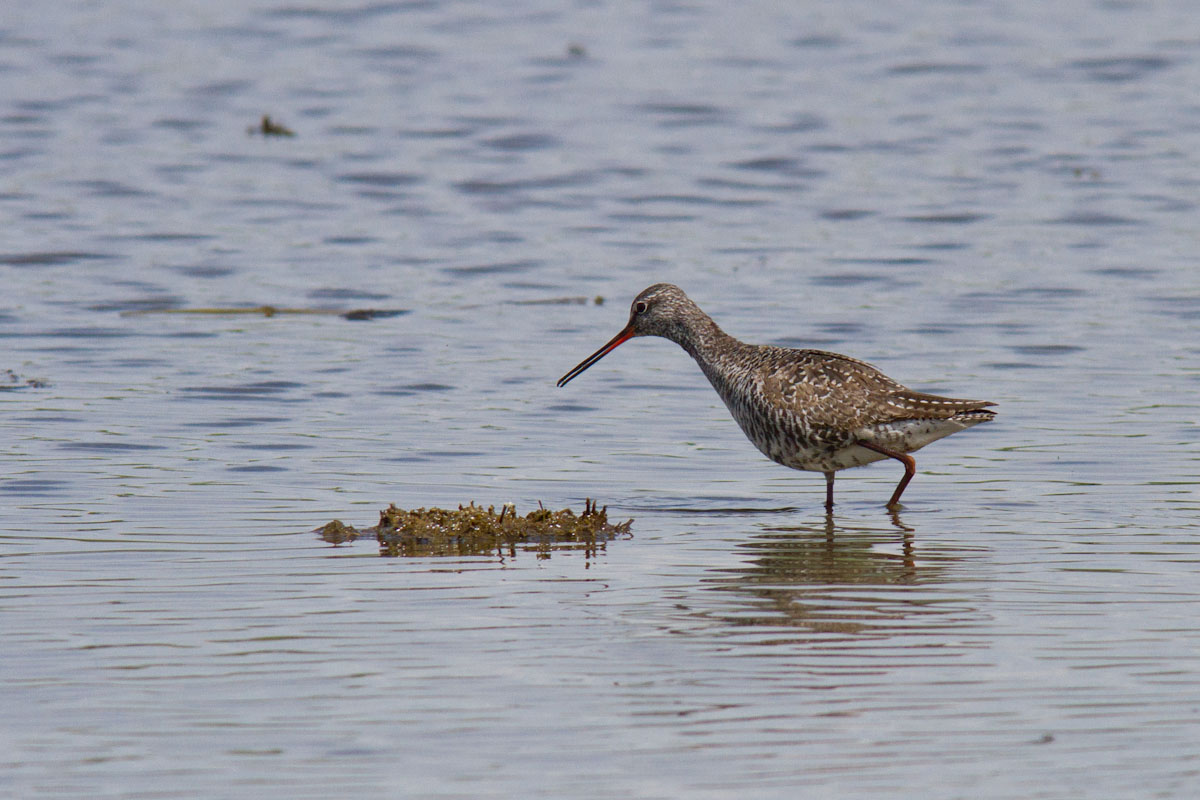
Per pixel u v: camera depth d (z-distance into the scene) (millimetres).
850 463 14375
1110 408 17641
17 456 15398
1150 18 42781
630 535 13062
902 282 24312
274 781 7895
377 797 7711
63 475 14719
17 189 29656
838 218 28484
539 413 17656
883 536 13000
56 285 23938
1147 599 10914
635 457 15938
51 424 16734
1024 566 11898
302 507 13773
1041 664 9531
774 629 10297
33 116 34594
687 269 25266
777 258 25938
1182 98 35844
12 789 7801
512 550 12523
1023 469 15320
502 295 23875
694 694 9055
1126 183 30094
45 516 13305
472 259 26031
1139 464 15344
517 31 42031
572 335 21562
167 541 12570
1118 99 35906
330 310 22750
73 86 36938
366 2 44312
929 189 30062
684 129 34188
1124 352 20266
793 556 12320
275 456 15633
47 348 20391
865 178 30875
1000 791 7758
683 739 8406
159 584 11305
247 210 28844
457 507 13891
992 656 9688
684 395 18641
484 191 30312
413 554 12328
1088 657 9656
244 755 8195
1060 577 11547
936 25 42469
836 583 11492
